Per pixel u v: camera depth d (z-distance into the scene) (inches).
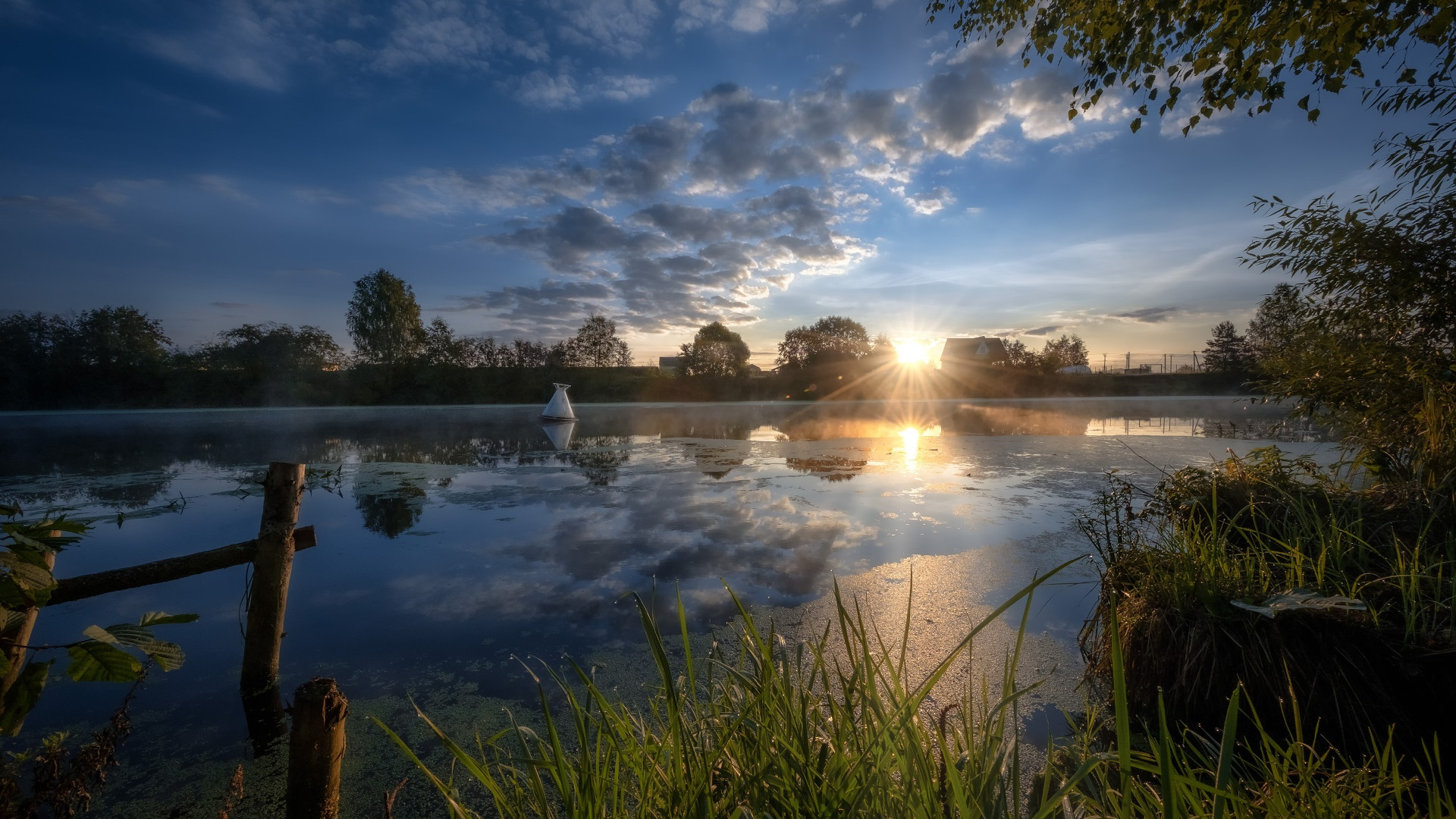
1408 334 110.8
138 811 57.4
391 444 343.9
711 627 94.3
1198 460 254.2
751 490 205.3
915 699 31.4
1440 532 76.3
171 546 140.1
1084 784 52.1
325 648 89.8
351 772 61.7
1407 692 58.2
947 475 228.8
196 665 87.3
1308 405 123.0
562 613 101.3
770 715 35.7
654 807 34.1
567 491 205.8
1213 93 105.4
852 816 29.6
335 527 159.3
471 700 75.5
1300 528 83.0
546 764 34.8
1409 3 83.6
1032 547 134.9
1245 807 27.5
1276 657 63.1
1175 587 72.1
